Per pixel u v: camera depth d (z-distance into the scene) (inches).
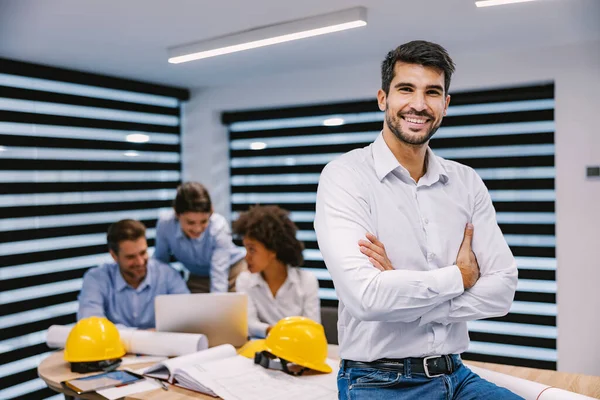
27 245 160.4
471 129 170.9
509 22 125.6
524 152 163.9
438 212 69.0
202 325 109.3
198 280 176.6
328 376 89.8
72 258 173.5
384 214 67.3
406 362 65.1
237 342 110.6
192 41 137.4
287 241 124.0
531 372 90.8
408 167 69.6
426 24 126.7
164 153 206.7
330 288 195.5
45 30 125.0
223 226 164.1
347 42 143.3
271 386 84.5
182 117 212.8
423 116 64.7
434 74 64.6
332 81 180.2
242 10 113.5
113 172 186.9
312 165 198.1
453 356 68.2
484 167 169.8
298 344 91.6
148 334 108.1
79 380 92.4
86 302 132.8
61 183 169.9
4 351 153.6
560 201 149.6
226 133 212.8
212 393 82.7
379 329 65.2
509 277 67.7
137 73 176.4
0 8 109.5
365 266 62.1
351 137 190.5
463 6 113.6
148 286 138.6
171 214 164.9
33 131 161.8
